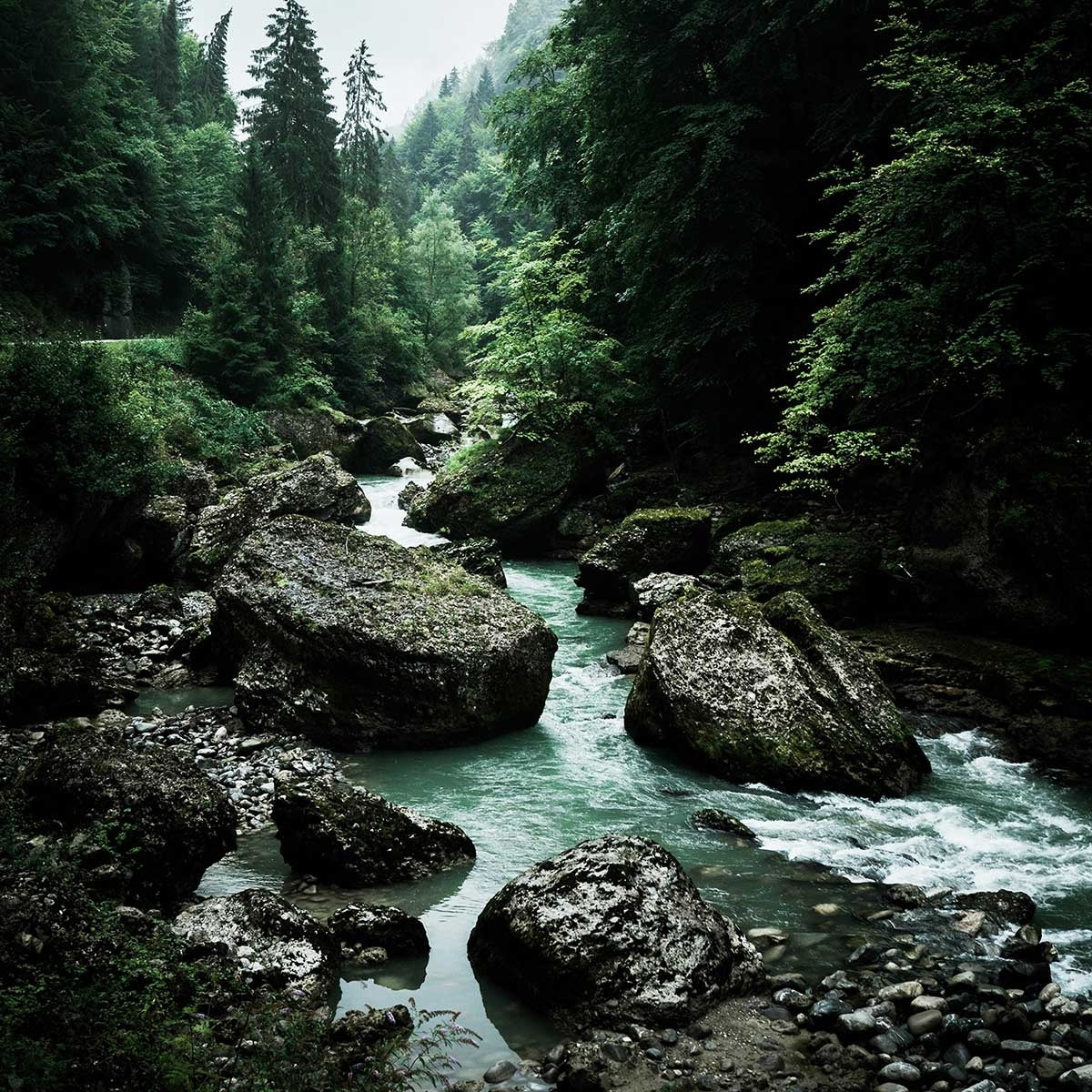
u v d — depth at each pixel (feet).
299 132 168.35
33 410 43.47
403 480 113.50
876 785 28.35
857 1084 13.92
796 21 61.26
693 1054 14.62
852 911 20.45
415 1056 14.34
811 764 28.53
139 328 146.82
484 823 25.30
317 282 158.92
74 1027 11.85
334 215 170.09
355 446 121.19
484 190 312.71
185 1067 11.53
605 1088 13.50
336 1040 14.30
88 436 46.75
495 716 32.76
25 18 120.06
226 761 29.01
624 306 91.15
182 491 67.72
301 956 16.19
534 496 75.10
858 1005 16.31
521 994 16.48
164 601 46.14
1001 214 40.81
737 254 64.85
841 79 64.85
